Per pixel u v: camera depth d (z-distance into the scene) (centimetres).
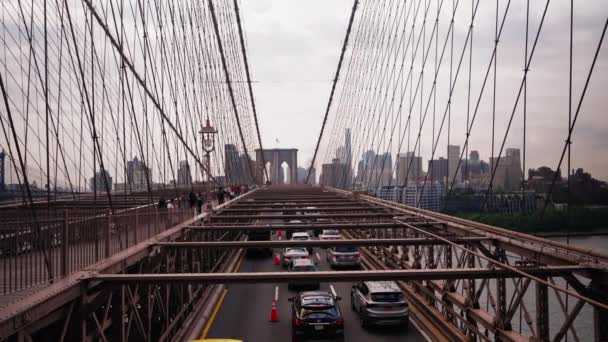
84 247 1053
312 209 2909
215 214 2764
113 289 971
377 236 2711
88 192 2827
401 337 1517
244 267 2792
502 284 1137
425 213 2142
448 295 1507
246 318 1745
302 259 2298
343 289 2244
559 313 1488
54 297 820
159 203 2266
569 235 1108
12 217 1295
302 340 1426
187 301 1758
